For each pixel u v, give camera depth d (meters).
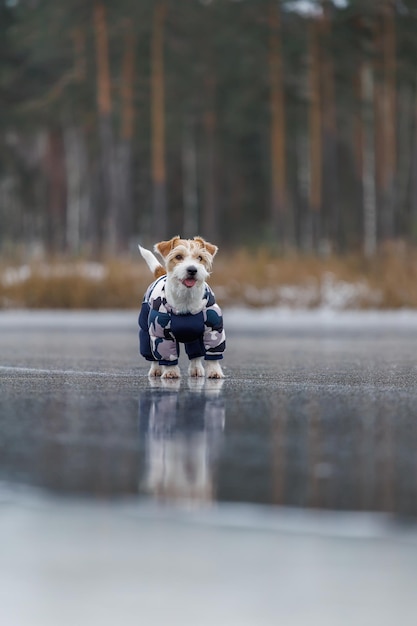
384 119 86.44
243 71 79.56
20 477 8.24
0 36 89.44
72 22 74.12
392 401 13.51
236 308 46.62
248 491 7.72
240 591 5.32
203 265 15.38
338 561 5.83
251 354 23.38
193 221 109.81
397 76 74.81
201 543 6.21
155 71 74.81
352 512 7.04
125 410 12.48
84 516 6.89
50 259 50.06
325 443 10.03
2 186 108.44
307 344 27.86
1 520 6.79
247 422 11.46
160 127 75.75
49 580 5.52
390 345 27.33
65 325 39.03
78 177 106.31
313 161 74.56
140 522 6.72
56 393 14.41
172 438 10.32
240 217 113.75
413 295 45.72
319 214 74.94
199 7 81.25
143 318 16.73
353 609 5.06
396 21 72.62
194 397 13.88
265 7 72.25
